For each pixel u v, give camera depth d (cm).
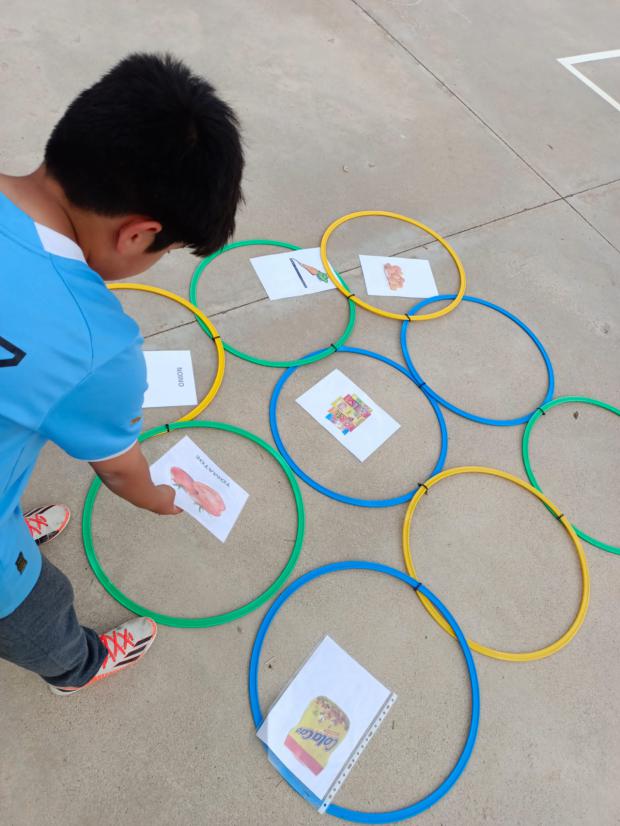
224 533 186
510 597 196
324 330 242
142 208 75
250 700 161
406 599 187
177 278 241
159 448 197
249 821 146
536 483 223
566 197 332
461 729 169
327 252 267
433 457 221
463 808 158
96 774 145
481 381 246
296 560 186
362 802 153
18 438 78
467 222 301
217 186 76
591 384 258
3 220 69
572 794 166
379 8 403
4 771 142
